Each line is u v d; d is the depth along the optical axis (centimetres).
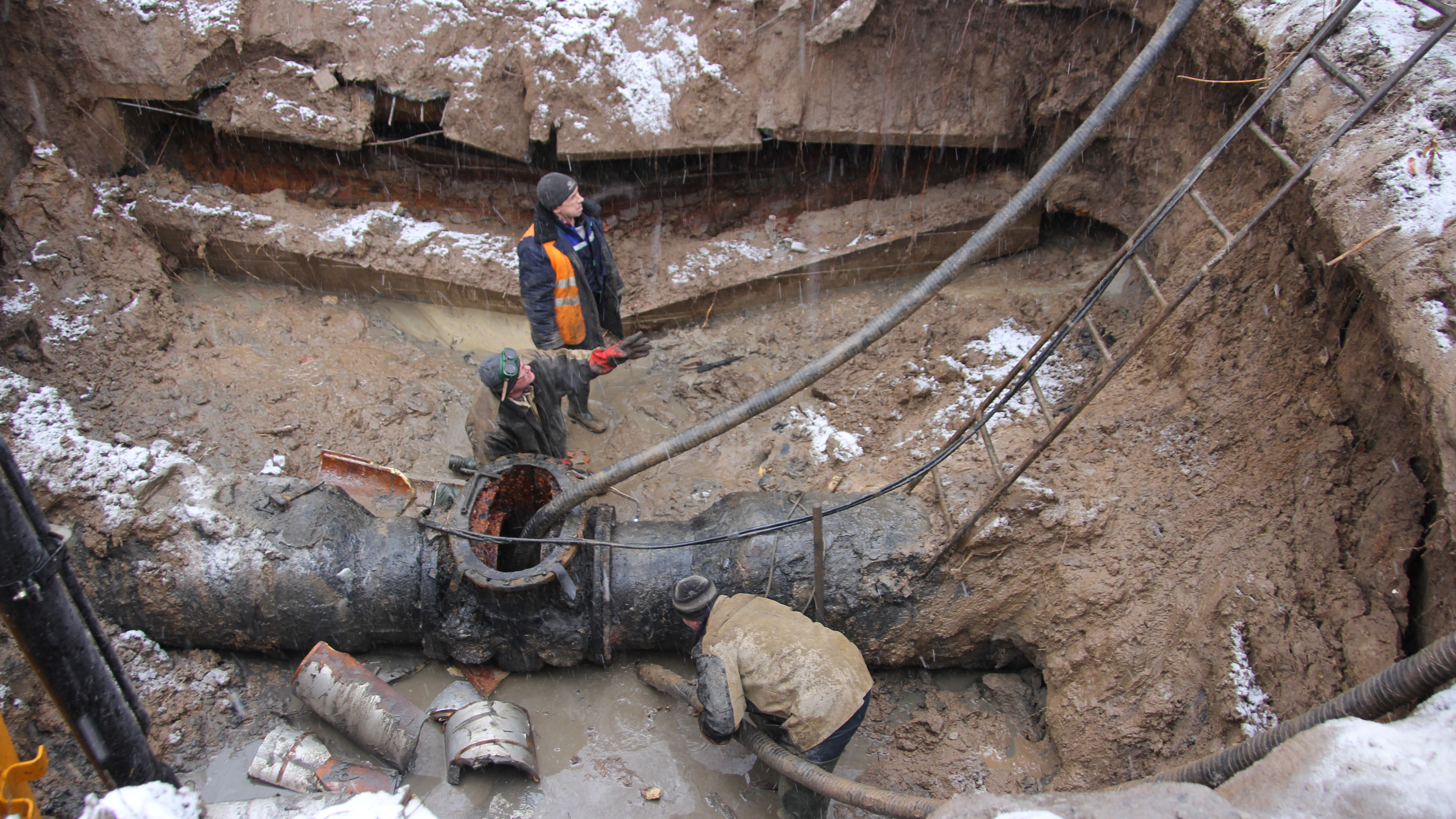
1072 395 469
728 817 360
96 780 350
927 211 586
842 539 392
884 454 480
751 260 589
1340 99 336
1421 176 298
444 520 405
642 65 543
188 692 390
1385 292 290
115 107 553
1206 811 211
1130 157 516
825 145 593
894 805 291
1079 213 549
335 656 385
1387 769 204
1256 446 370
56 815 336
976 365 509
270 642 400
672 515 468
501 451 464
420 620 396
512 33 541
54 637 242
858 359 544
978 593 388
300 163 593
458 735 365
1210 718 329
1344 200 312
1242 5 396
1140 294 496
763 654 331
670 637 404
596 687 411
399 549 399
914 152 594
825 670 327
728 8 533
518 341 586
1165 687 343
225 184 591
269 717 394
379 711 371
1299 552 336
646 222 613
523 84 545
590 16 541
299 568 390
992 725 392
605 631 394
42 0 513
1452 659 218
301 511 404
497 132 554
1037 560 386
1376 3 354
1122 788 280
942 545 386
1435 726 212
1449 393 262
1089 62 512
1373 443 332
